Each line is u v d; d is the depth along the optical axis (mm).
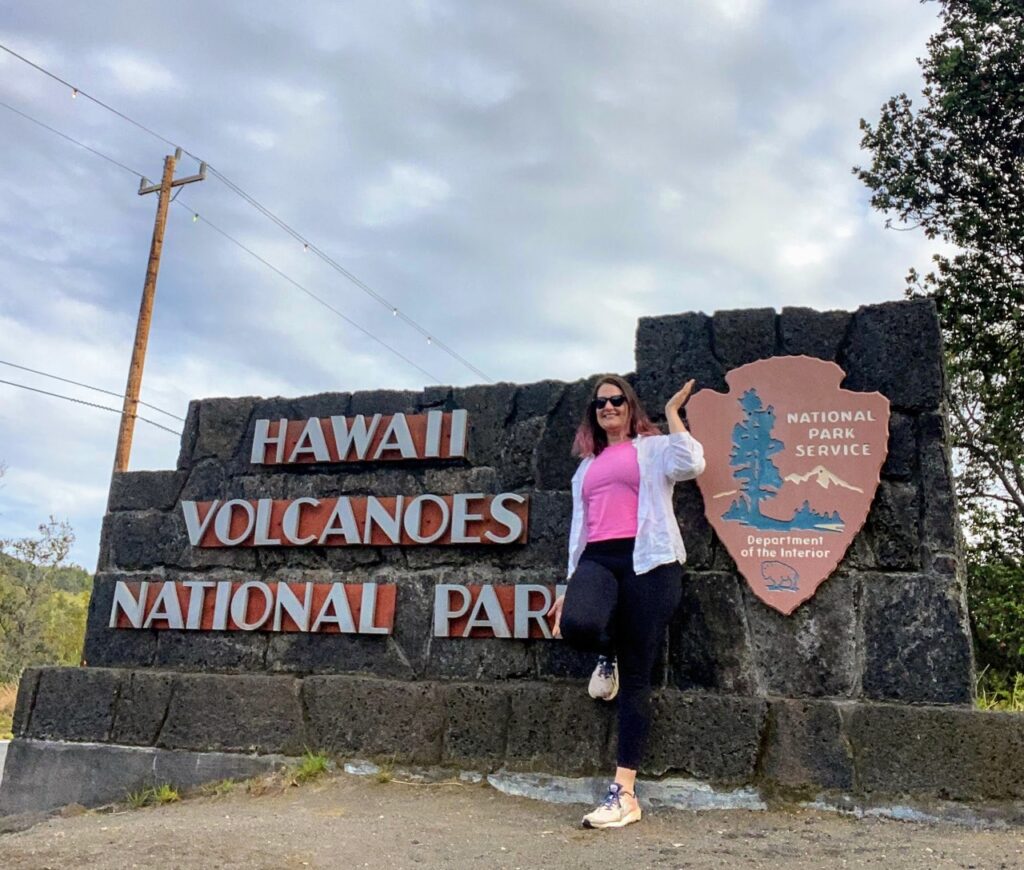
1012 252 12695
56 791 4703
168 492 5145
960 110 12812
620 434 3955
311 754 4391
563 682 4227
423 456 4711
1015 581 10977
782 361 4152
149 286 17234
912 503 3879
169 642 4871
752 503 4035
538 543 4430
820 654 3840
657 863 2926
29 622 23547
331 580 4730
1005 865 2811
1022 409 12102
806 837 3258
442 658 4422
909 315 4066
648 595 3625
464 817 3664
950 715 3576
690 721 3846
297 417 5051
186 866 2908
